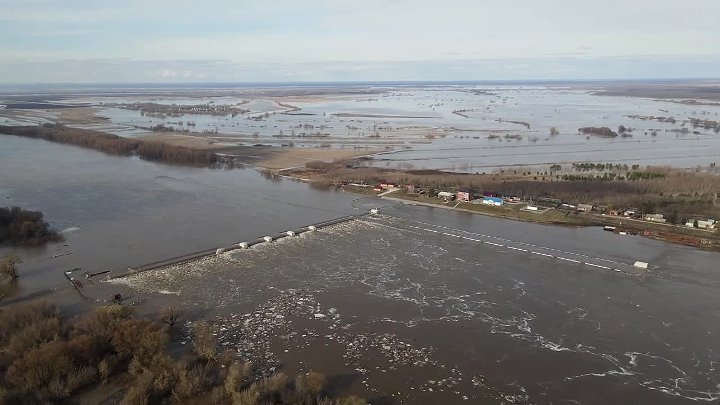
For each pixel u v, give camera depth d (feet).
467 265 328.49
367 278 306.35
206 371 209.36
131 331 215.72
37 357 195.42
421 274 313.73
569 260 337.31
